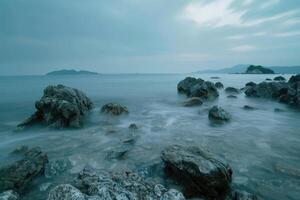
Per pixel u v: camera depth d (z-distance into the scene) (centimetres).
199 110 2952
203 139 1783
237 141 1739
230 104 3594
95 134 1934
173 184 1028
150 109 3266
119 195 698
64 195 666
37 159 1181
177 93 5625
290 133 1989
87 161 1326
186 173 993
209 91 4384
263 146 1623
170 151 1138
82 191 761
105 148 1573
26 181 1036
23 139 1838
